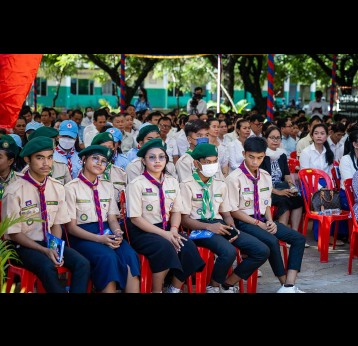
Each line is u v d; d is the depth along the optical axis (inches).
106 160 198.4
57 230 192.7
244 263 211.2
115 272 183.2
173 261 193.3
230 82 765.9
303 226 304.2
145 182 204.2
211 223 214.7
